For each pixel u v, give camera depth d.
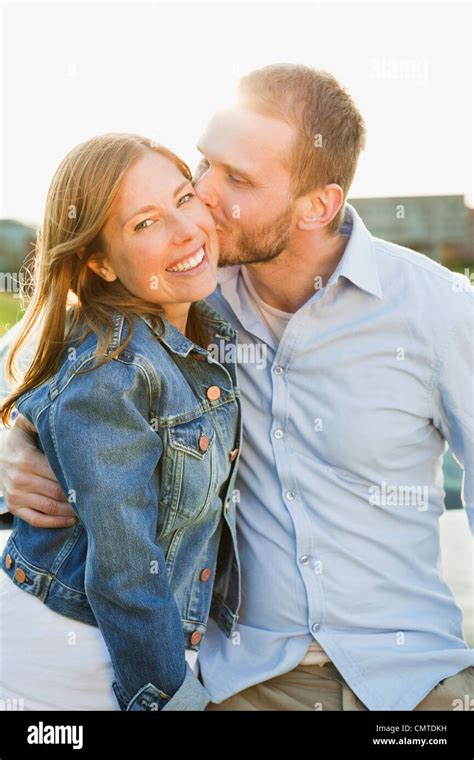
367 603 1.59
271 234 1.60
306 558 1.58
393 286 1.64
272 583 1.59
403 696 1.53
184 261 1.44
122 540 1.32
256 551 1.61
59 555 1.45
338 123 1.62
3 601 1.47
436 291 1.63
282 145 1.56
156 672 1.35
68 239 1.46
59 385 1.40
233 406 1.55
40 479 1.48
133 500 1.33
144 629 1.33
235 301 1.70
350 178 1.68
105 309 1.45
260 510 1.63
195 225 1.45
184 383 1.46
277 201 1.58
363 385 1.62
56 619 1.42
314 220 1.61
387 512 1.63
